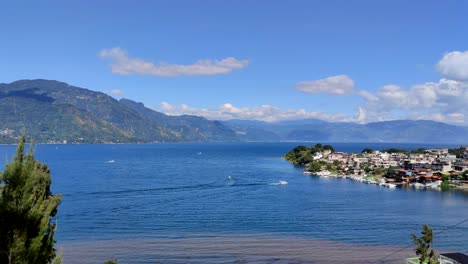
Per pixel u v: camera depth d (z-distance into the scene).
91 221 107.06
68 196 145.12
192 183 189.00
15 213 22.89
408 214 122.69
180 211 123.19
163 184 183.00
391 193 170.75
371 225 107.19
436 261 64.62
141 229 99.56
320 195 161.62
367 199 152.62
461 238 94.62
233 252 81.88
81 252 80.38
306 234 97.12
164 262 74.94
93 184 177.12
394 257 80.25
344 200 149.50
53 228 25.75
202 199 146.50
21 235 22.86
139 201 139.00
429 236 60.84
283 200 147.25
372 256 81.00
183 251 81.94
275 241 90.75
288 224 107.12
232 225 105.38
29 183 23.72
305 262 76.75
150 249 83.00
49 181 29.58
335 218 115.81
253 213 121.69
